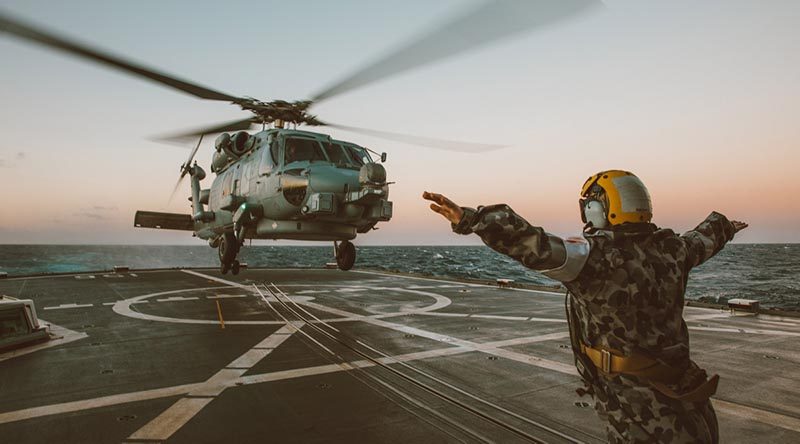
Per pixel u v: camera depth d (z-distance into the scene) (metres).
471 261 85.44
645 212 2.04
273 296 13.73
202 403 4.76
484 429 4.11
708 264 71.44
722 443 3.87
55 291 14.58
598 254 1.89
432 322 9.50
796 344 7.44
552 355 6.76
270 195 10.75
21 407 4.65
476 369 6.02
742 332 8.42
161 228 17.14
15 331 7.32
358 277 20.89
